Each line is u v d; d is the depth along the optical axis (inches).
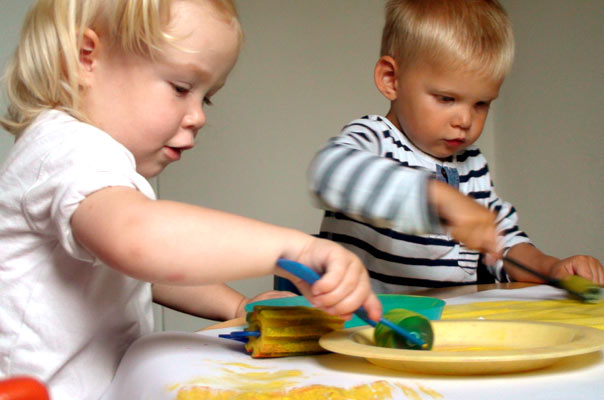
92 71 30.5
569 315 28.6
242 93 95.5
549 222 89.3
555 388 15.8
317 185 35.2
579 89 82.7
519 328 22.0
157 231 20.2
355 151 35.9
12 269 27.0
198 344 24.6
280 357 21.6
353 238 57.8
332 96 98.8
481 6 51.5
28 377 10.3
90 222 21.0
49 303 26.9
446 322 23.0
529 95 93.1
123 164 23.8
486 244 28.7
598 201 79.5
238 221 21.5
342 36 99.3
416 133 54.1
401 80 54.0
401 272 57.1
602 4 78.4
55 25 30.2
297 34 97.6
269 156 96.5
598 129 79.4
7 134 57.4
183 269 20.3
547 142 89.4
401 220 30.1
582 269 46.2
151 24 28.8
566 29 84.9
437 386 16.4
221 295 39.7
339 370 19.2
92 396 26.8
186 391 16.8
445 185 30.2
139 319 30.5
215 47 30.7
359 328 23.4
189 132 32.5
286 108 97.1
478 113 52.6
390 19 56.1
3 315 27.1
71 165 23.5
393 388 16.3
